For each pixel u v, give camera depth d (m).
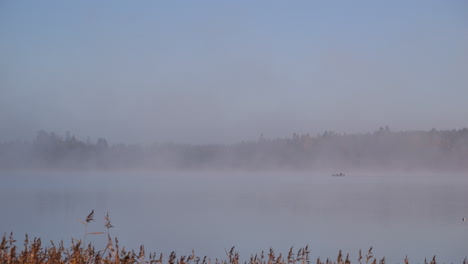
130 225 35.16
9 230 30.22
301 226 35.81
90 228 32.25
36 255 8.60
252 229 33.84
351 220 40.66
